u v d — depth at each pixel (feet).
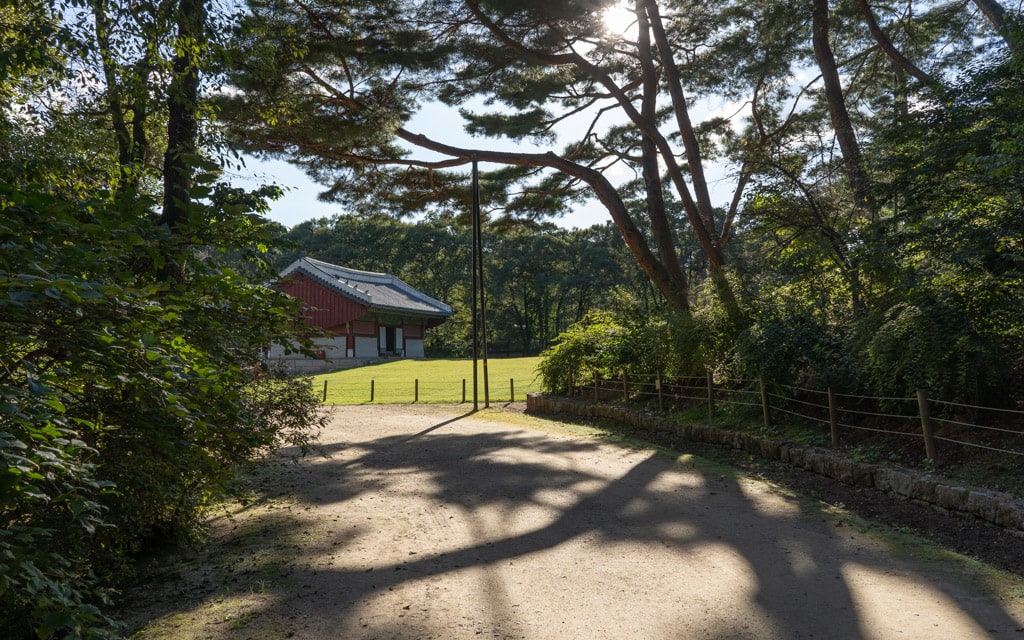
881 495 25.95
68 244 10.59
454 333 224.94
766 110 70.03
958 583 16.84
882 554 19.34
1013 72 27.02
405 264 235.20
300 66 47.14
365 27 49.70
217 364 13.57
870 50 61.93
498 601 16.38
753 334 37.70
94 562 16.57
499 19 52.06
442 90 58.70
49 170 16.40
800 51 61.57
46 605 9.02
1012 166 24.06
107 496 15.03
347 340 142.00
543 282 217.15
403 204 68.54
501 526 23.17
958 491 22.31
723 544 20.58
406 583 17.72
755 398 38.86
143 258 14.99
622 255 198.08
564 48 56.34
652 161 61.00
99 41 24.50
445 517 24.52
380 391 86.69
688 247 54.85
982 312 26.91
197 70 25.81
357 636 14.49
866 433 31.35
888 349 28.09
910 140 31.24
